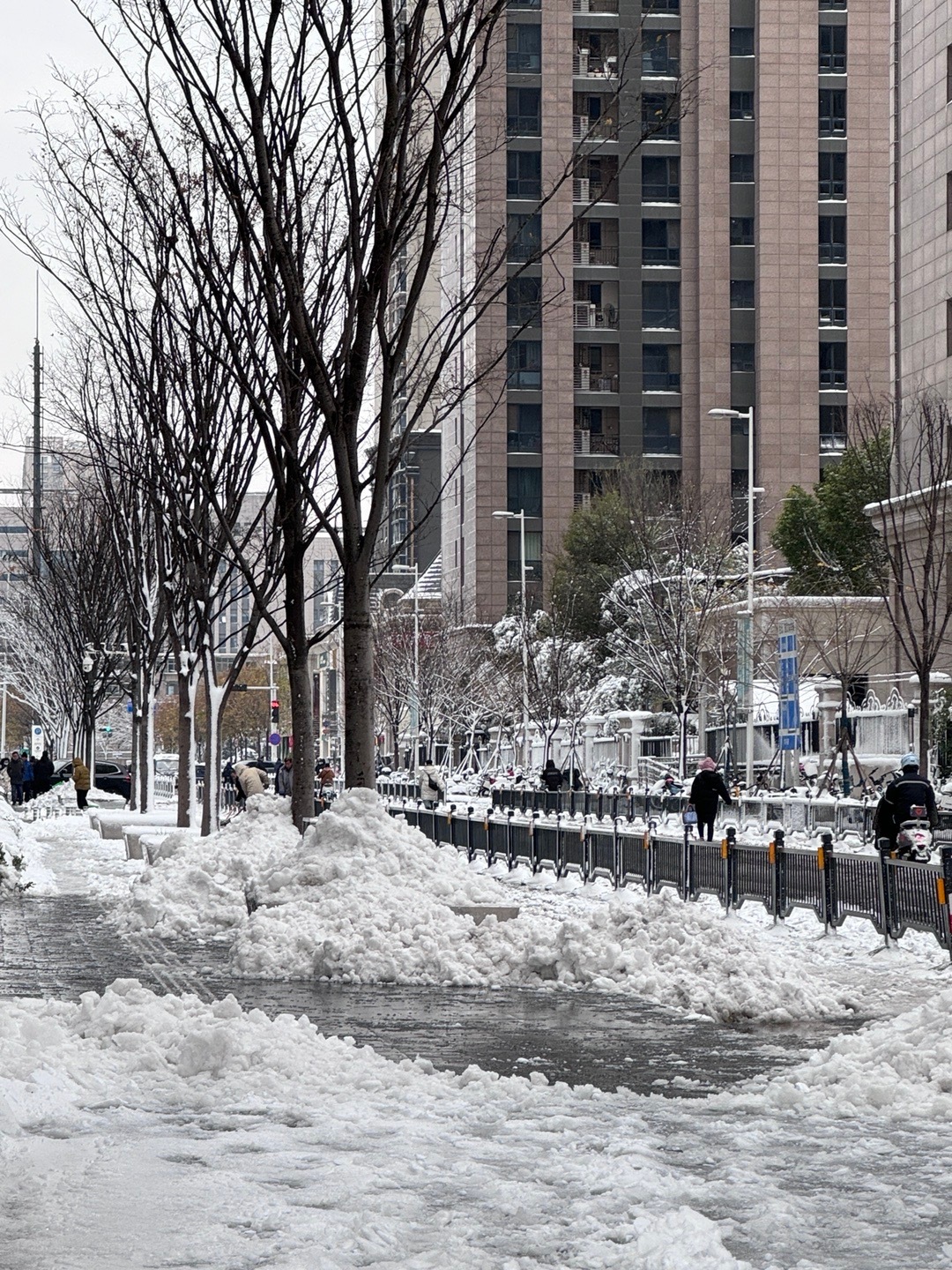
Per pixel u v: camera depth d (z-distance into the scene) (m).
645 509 80.62
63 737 94.31
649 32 110.50
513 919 16.44
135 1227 6.11
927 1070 9.52
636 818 45.19
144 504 38.09
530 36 108.44
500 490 110.38
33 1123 8.01
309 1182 6.88
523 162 108.56
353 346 19.70
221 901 19.86
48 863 33.41
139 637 51.34
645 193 111.19
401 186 19.16
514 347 110.12
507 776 78.44
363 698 19.86
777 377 109.81
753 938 14.82
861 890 18.00
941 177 57.09
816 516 84.25
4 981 14.70
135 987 10.87
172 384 27.45
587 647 84.88
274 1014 13.09
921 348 58.31
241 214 19.66
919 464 50.00
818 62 110.81
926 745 40.97
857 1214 6.69
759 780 52.72
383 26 18.91
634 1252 5.85
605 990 14.65
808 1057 11.15
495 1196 6.73
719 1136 8.23
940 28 57.03
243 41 18.66
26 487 63.59
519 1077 10.00
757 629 63.41
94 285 26.17
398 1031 12.29
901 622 54.91
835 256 110.88
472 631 99.50
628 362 111.25
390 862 17.27
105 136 23.23
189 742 35.66
